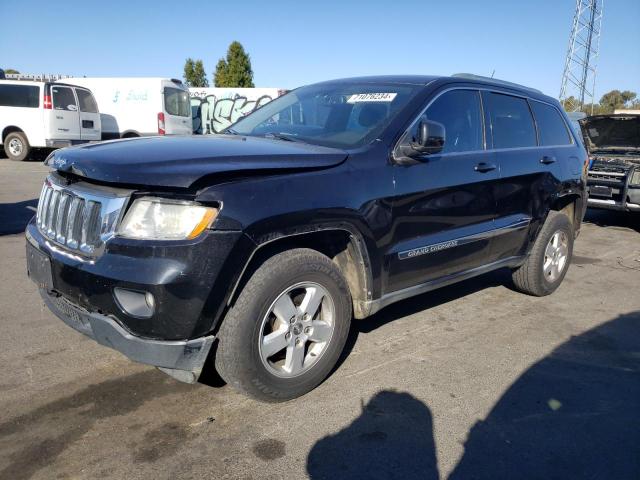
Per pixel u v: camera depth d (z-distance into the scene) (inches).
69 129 609.0
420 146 129.4
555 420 118.7
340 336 125.0
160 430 108.7
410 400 123.9
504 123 173.0
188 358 102.0
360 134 135.9
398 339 157.9
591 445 110.3
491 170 159.8
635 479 100.3
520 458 105.0
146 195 100.1
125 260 97.7
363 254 125.3
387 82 156.3
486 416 119.0
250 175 106.3
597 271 246.1
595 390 132.9
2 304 171.6
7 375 127.7
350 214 119.1
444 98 150.5
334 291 121.2
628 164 325.7
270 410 117.1
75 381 126.3
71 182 115.4
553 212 196.5
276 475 96.8
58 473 95.0
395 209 130.2
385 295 134.8
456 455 104.9
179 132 737.0
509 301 196.9
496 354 150.8
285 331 114.0
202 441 105.7
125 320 99.3
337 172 119.4
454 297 199.0
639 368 145.8
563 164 194.9
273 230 106.3
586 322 178.5
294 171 113.0
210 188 100.1
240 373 108.5
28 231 128.3
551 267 199.6
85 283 101.9
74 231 108.5
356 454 103.6
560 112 206.7
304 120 153.3
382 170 128.0
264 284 107.9
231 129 164.7
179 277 95.7
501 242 168.9
